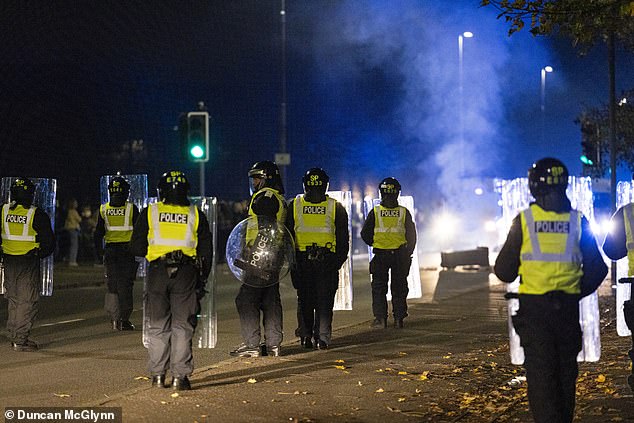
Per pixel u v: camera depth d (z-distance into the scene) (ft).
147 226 34.91
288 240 43.47
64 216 126.93
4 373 40.81
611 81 93.35
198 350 47.01
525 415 31.63
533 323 25.66
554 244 25.80
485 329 55.16
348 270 55.21
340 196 55.16
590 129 115.14
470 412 32.32
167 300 35.27
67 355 46.03
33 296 47.55
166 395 34.35
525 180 30.30
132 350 47.70
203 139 74.90
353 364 41.65
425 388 36.29
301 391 35.37
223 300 77.46
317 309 46.03
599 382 36.94
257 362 42.01
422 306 69.82
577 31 47.24
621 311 40.47
